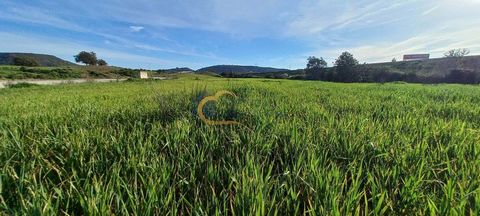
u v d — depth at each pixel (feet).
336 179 6.31
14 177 6.45
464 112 17.40
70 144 9.00
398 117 14.83
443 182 6.64
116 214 5.07
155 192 5.58
